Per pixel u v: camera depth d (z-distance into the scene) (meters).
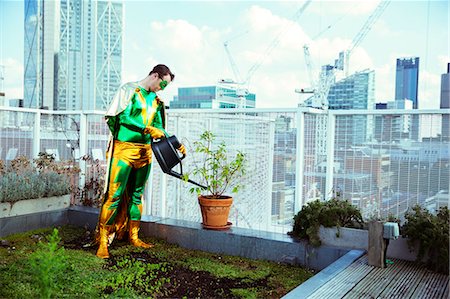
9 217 5.55
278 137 5.29
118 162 4.88
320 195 5.08
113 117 4.79
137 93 4.82
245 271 4.43
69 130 6.76
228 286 4.05
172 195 6.11
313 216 4.64
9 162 6.17
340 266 4.02
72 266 4.30
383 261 4.04
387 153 4.68
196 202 5.91
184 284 4.08
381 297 3.31
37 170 6.38
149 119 4.91
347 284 3.57
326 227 4.62
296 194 5.11
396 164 4.64
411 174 4.56
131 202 5.22
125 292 3.67
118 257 4.82
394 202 4.66
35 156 6.48
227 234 5.05
